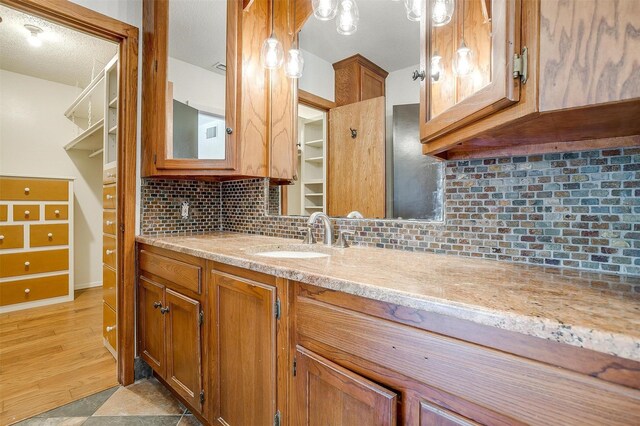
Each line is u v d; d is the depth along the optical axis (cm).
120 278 181
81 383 178
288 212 175
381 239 132
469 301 57
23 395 166
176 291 146
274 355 96
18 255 300
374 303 70
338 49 151
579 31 51
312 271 83
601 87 49
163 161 168
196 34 167
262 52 169
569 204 88
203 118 166
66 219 327
